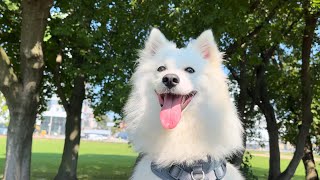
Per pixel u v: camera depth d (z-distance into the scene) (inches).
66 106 668.1
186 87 144.8
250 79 674.2
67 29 506.3
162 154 143.3
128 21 562.3
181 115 143.5
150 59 163.9
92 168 986.1
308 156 746.8
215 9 429.1
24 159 457.4
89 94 734.5
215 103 147.9
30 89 441.4
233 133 149.9
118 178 821.9
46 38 562.6
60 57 605.3
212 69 156.9
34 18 400.2
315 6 429.1
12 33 598.5
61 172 661.3
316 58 689.0
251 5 508.7
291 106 750.5
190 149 142.3
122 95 468.4
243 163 664.4
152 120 145.1
